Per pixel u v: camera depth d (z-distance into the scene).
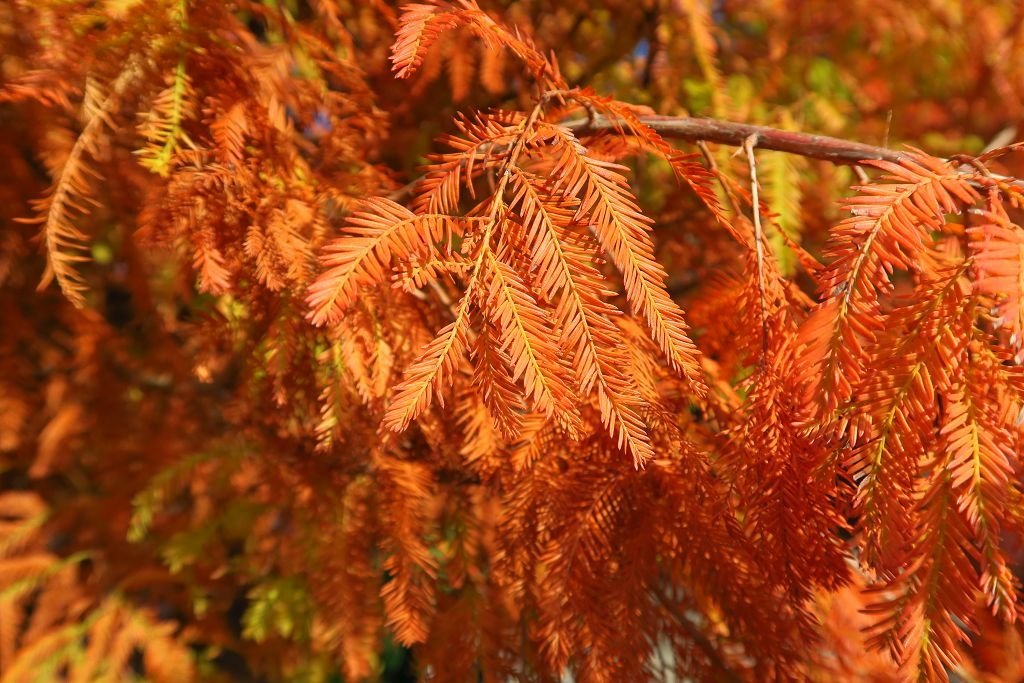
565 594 0.51
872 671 0.58
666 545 0.51
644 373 0.50
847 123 0.95
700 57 0.83
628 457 0.50
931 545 0.43
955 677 0.55
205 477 0.74
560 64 0.89
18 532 0.86
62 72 0.52
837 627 0.59
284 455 0.68
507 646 0.58
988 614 0.58
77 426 0.82
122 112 0.58
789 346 0.48
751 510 0.48
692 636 0.55
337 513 0.65
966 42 0.92
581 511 0.51
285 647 0.85
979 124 1.09
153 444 0.83
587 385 0.42
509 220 0.44
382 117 0.61
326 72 0.69
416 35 0.45
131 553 0.89
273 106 0.56
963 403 0.43
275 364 0.53
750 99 0.90
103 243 0.74
